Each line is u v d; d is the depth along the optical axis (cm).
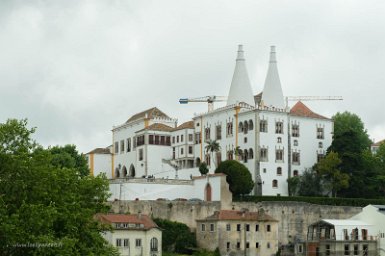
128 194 18388
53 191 9406
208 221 16612
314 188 19438
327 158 19488
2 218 8538
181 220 17138
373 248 17388
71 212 9512
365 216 17912
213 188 17988
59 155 17738
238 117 19950
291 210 17838
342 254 17100
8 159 9150
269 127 19538
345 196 19762
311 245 17275
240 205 17700
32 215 8638
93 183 10388
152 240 15562
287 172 19688
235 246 16475
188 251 16562
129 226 15300
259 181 19138
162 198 18538
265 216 16950
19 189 9044
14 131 9531
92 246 9762
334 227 17225
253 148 19350
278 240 17538
